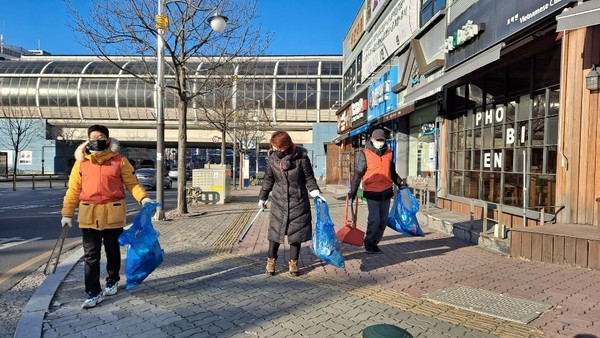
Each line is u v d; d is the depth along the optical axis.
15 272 5.67
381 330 1.83
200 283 4.90
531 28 6.77
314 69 45.38
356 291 4.55
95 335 3.48
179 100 11.62
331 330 3.52
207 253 6.55
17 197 18.34
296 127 45.88
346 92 26.30
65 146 48.78
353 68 23.53
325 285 4.80
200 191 15.49
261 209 5.42
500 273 5.21
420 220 9.60
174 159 88.94
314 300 4.27
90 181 4.13
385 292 4.52
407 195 6.41
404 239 7.62
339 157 28.31
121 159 4.34
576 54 6.14
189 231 8.76
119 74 45.62
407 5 13.29
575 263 5.43
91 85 46.16
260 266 5.71
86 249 4.16
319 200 5.18
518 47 6.98
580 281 4.80
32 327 3.59
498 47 7.16
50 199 17.36
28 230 9.38
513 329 3.52
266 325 3.63
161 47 10.39
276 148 5.09
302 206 5.11
